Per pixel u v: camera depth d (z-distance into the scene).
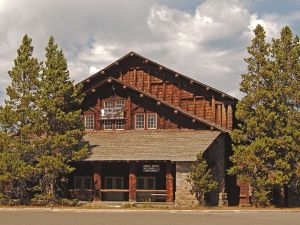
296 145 36.12
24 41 37.88
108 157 37.12
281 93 37.47
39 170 35.34
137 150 37.88
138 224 23.91
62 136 35.78
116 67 45.31
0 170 35.50
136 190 37.28
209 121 41.94
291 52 38.03
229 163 42.00
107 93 43.97
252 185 36.16
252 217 27.94
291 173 35.97
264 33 38.09
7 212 31.39
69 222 25.02
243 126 37.88
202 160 34.84
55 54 38.09
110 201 40.00
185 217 27.72
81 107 44.53
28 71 37.28
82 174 43.00
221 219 26.53
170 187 35.91
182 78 43.22
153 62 43.81
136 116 43.06
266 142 36.06
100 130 43.81
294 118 37.22
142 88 44.38
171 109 42.00
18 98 37.09
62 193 39.12
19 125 36.94
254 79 37.84
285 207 35.97
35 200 36.75
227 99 41.81
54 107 36.56
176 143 38.44
